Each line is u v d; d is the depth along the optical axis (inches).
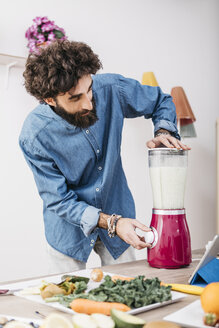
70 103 44.2
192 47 136.9
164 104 59.8
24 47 99.0
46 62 41.9
